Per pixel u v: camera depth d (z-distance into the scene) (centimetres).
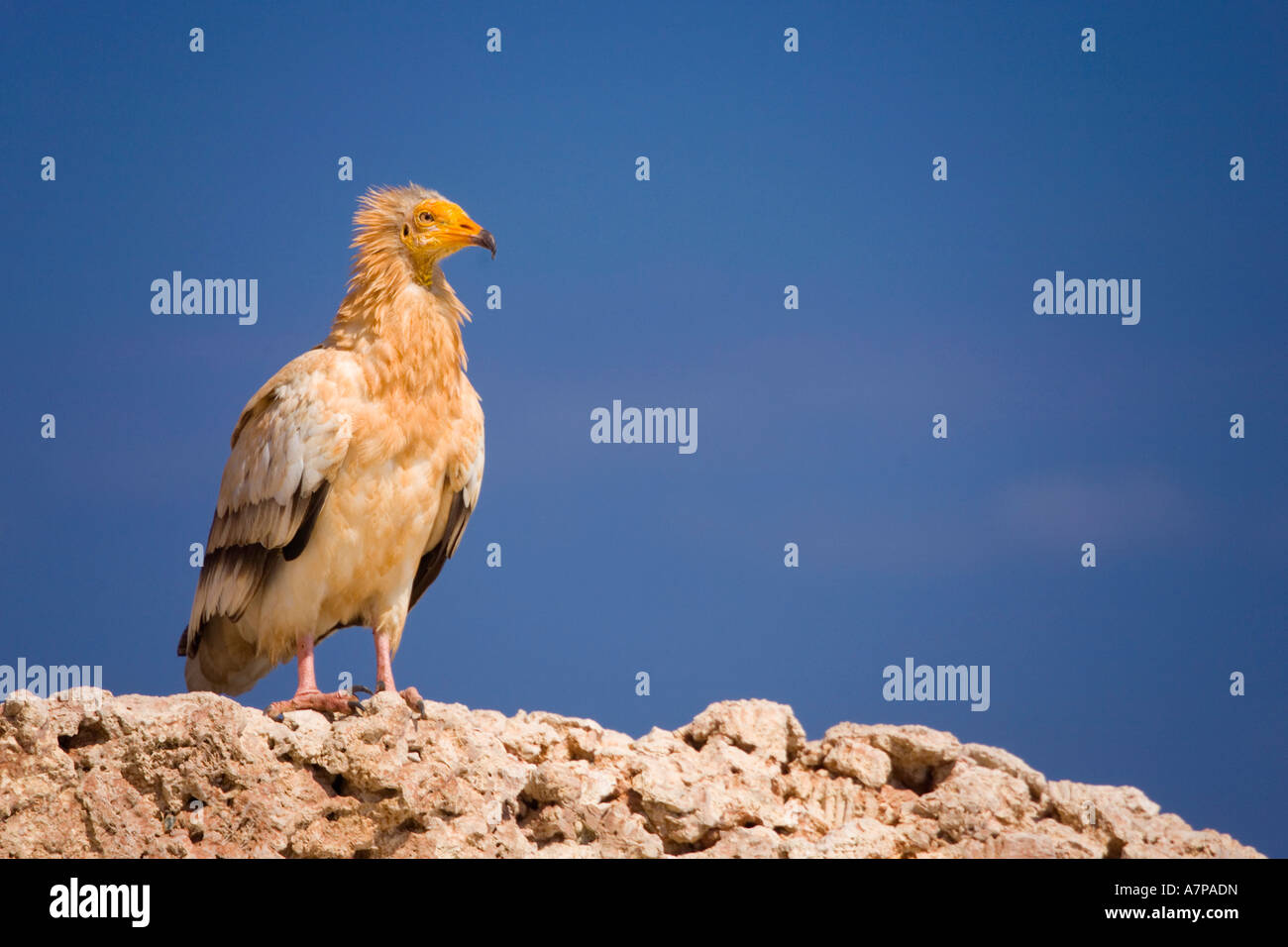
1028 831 1238
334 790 1158
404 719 1188
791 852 1181
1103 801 1283
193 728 1109
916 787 1346
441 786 1167
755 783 1291
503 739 1295
